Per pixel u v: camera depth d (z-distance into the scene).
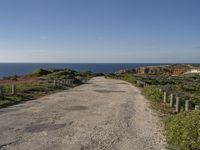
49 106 18.09
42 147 9.07
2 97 20.81
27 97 22.88
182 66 160.12
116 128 12.13
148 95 26.27
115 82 53.50
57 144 9.45
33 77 58.03
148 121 13.98
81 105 18.84
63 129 11.66
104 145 9.52
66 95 25.58
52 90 30.45
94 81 57.78
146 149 9.20
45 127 11.95
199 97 25.66
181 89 37.03
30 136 10.41
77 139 10.16
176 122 10.20
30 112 15.59
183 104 19.09
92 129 11.80
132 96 26.20
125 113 16.08
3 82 40.97
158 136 10.95
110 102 20.94
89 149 9.02
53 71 76.31
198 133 8.51
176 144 9.30
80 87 37.56
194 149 8.54
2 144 9.31
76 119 13.84
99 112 16.14
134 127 12.47
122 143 9.84
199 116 9.52
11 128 11.62
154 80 57.12
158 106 19.64
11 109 16.58
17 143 9.47
